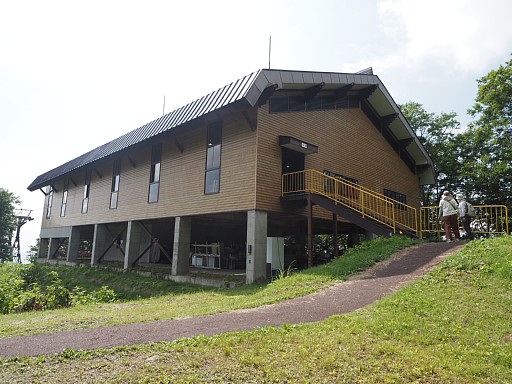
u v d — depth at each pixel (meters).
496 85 22.59
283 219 15.84
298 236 18.64
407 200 20.91
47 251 29.36
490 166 23.45
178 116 13.93
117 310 8.16
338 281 8.50
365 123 18.31
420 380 3.48
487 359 3.89
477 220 13.90
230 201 12.73
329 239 27.66
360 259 9.99
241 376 3.56
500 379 3.50
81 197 23.33
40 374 3.70
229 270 16.03
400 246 10.69
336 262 10.38
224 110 11.83
